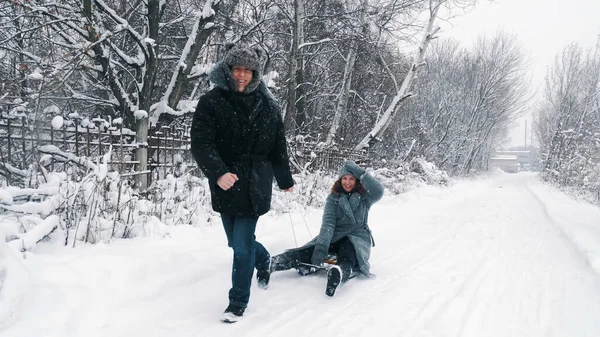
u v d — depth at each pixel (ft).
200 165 8.56
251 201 8.91
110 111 28.35
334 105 50.34
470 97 85.92
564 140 75.36
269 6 34.01
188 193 18.13
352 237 12.25
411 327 8.89
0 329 7.03
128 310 8.91
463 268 13.87
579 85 86.43
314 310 9.66
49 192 12.67
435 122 74.90
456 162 87.20
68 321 7.74
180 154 22.41
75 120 15.71
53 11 24.44
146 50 24.14
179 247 13.03
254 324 8.71
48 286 8.19
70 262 9.59
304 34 39.96
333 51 44.24
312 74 50.01
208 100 8.87
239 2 34.22
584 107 81.10
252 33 32.40
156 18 26.43
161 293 10.11
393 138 60.85
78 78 30.86
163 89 34.42
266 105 9.35
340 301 10.34
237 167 8.96
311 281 11.90
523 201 41.04
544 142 110.32
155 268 10.84
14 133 15.98
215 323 8.68
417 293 11.16
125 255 10.85
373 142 43.11
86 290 8.88
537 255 16.25
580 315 9.91
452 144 80.07
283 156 9.89
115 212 13.35
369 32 40.86
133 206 14.62
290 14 38.37
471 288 11.75
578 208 33.40
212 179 8.48
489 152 131.03
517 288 11.89
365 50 40.04
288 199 23.63
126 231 13.82
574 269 14.14
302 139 29.66
